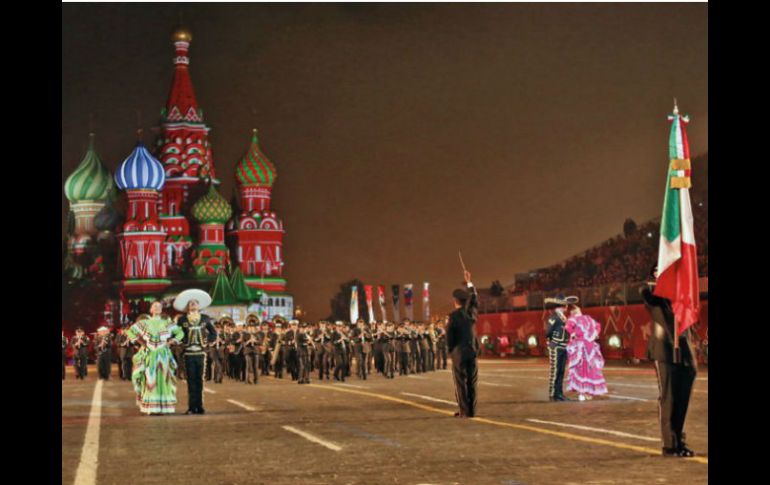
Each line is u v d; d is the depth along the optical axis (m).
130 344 40.69
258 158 124.44
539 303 56.97
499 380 30.16
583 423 15.30
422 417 17.09
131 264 114.00
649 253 62.31
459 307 16.98
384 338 36.19
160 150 122.00
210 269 119.00
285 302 109.12
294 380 36.81
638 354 45.28
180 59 114.25
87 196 119.50
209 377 38.88
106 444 13.29
